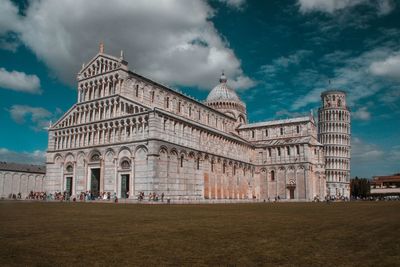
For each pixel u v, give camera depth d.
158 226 26.53
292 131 137.12
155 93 102.81
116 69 93.50
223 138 114.81
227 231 24.08
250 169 131.75
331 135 189.00
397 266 14.37
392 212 45.00
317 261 15.19
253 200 123.69
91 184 93.50
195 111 120.31
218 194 107.50
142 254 16.20
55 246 17.80
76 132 98.88
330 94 193.25
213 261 15.05
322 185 134.50
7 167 128.12
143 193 81.44
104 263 14.48
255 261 15.12
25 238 20.14
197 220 31.89
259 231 24.27
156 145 82.12
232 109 149.38
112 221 30.08
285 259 15.53
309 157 128.00
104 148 91.06
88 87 99.75
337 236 22.12
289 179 128.62
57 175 100.56
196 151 97.31
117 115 91.19
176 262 14.82
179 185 88.81
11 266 13.80
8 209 45.94
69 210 44.69
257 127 143.88
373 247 18.36
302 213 43.75
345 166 188.50
